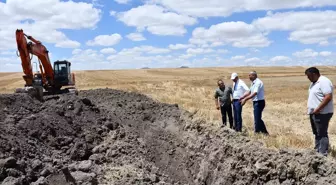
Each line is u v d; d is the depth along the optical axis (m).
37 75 18.17
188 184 9.29
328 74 76.00
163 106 13.66
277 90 40.00
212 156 9.14
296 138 9.32
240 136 9.29
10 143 7.54
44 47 18.17
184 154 10.31
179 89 37.78
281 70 118.62
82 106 11.81
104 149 9.68
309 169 6.79
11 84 57.91
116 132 10.82
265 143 8.59
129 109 13.70
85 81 60.31
